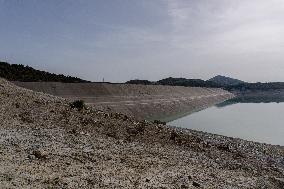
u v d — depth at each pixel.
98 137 33.34
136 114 108.94
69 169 21.14
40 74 164.38
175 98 171.12
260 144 55.09
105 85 134.25
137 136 37.72
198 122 105.94
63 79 172.12
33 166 20.12
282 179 32.53
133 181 21.34
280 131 86.75
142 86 166.00
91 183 19.16
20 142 25.64
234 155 39.59
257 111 151.38
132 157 28.12
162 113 126.19
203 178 26.23
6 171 18.17
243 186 26.50
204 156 35.22
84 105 49.38
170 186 22.02
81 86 122.62
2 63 155.75
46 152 24.00
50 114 39.31
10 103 40.72
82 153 26.02
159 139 38.59
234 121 110.00
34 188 16.38
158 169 25.95
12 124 31.91
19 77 143.75
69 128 34.78
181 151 35.19
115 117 45.38
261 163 38.66
